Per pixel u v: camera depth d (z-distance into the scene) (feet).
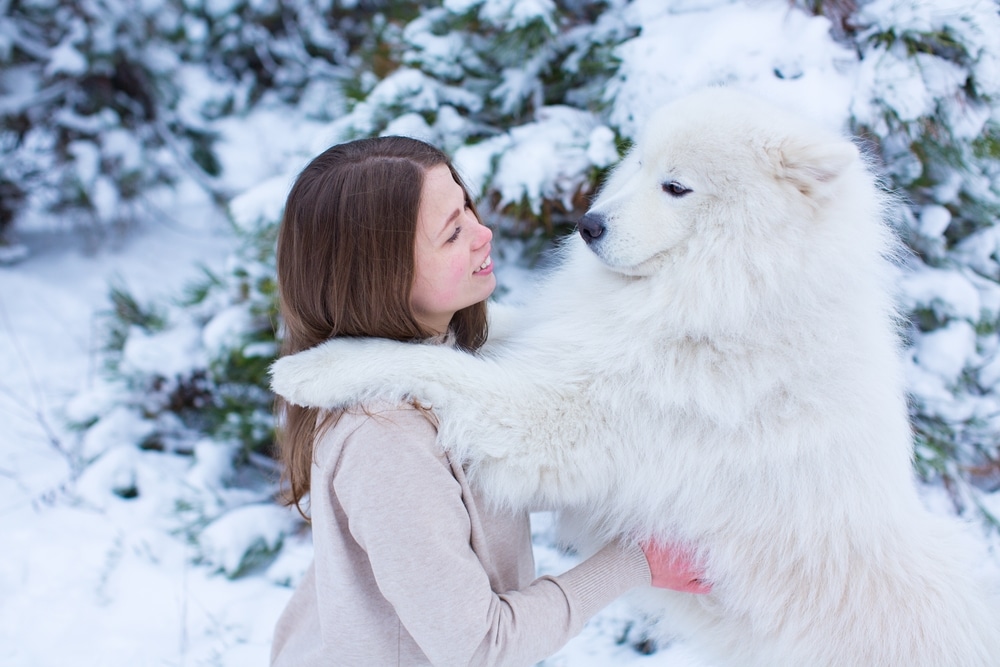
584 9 11.93
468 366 5.52
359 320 5.21
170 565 11.02
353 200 4.86
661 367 5.73
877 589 5.74
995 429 10.48
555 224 11.31
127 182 21.06
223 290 13.53
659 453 5.75
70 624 9.77
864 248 5.97
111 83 21.07
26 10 19.85
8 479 13.10
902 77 9.41
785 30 9.78
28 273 20.77
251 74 22.39
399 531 4.30
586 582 5.02
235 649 9.39
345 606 4.59
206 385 13.64
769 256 5.65
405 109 11.34
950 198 10.39
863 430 5.74
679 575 5.75
